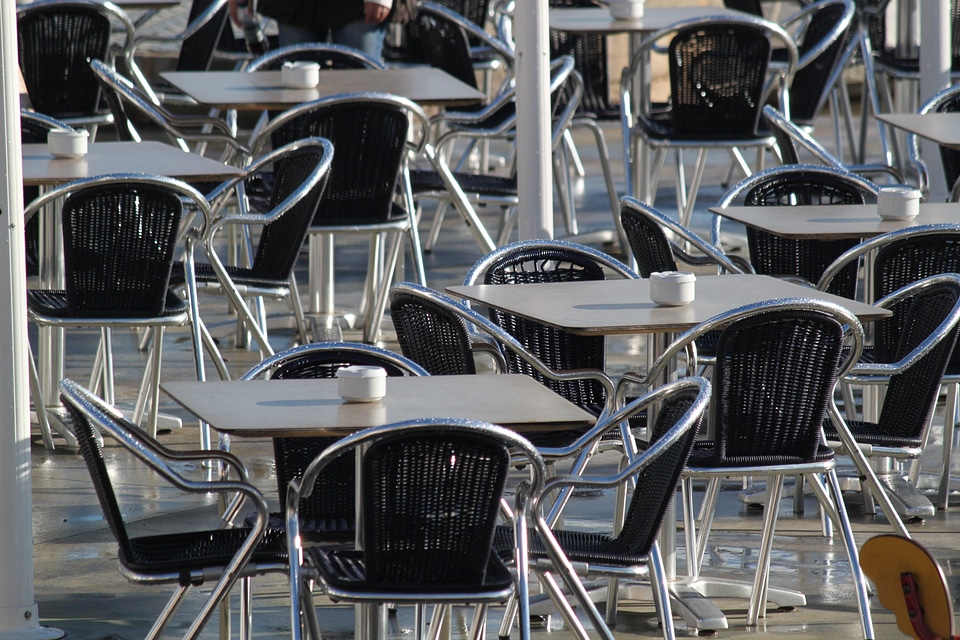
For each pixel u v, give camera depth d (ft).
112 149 66.28
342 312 82.99
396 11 88.74
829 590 48.85
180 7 144.05
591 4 110.52
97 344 78.18
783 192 65.41
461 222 107.24
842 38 90.02
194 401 37.76
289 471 42.70
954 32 99.91
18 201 42.37
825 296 47.06
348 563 36.70
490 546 34.88
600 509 56.75
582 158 130.21
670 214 106.01
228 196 67.51
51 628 44.45
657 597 41.45
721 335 42.68
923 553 29.35
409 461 33.96
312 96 73.05
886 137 102.99
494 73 138.21
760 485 58.39
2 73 42.09
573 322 42.88
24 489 43.62
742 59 82.99
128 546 36.96
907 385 47.65
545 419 36.11
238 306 60.23
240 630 44.27
